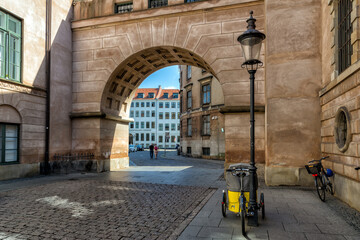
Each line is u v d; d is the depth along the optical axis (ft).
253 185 17.26
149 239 15.28
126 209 21.86
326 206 22.24
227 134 38.24
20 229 16.85
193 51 41.24
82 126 46.52
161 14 42.68
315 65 32.45
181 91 113.29
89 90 46.50
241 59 38.88
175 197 26.68
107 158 48.24
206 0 40.55
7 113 36.83
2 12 36.65
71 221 18.56
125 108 56.03
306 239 14.84
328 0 28.19
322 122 31.17
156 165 65.05
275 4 34.17
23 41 39.45
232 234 15.61
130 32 44.73
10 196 26.45
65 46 46.65
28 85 39.52
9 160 37.65
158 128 253.24
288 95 32.86
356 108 19.90
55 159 43.88
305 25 33.09
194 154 97.50
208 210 21.07
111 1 47.42
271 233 15.76
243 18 39.34
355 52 20.66
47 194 27.53
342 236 15.28
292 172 32.04
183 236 15.34
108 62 45.68
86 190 29.89
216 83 86.38
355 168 19.26
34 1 41.55
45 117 43.04
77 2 48.83
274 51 33.71
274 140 32.89
